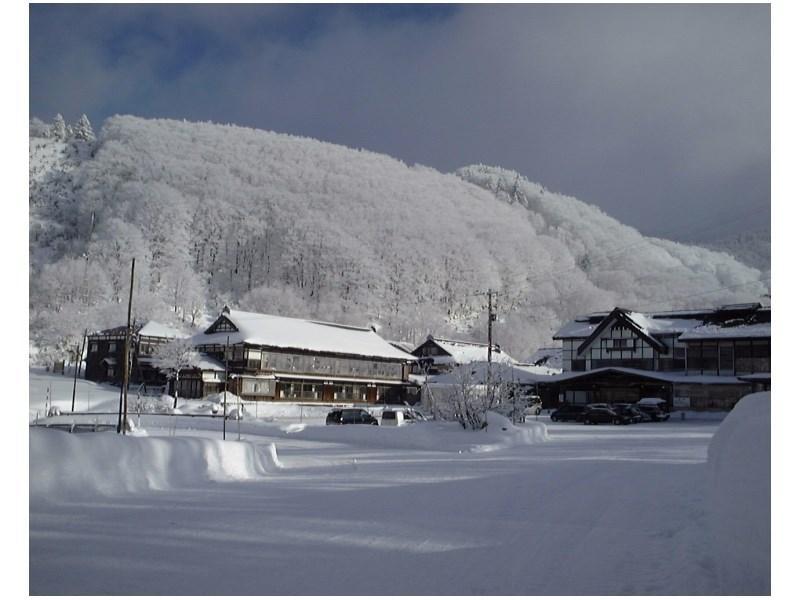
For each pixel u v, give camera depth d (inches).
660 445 1126.4
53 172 7298.2
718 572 276.7
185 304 5246.1
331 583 264.4
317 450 1057.5
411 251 6323.8
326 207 6973.4
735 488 277.6
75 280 4554.6
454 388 1237.1
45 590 248.4
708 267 5344.5
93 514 398.0
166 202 6392.7
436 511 435.2
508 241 6476.4
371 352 2997.0
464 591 255.9
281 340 2664.9
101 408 2011.6
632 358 2456.9
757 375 2118.6
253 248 6437.0
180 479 547.5
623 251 5620.1
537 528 379.2
